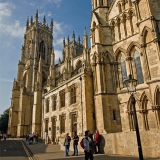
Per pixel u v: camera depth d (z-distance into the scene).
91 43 36.66
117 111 30.38
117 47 33.34
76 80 40.59
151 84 24.75
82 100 36.78
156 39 25.08
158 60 24.48
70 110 41.34
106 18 36.56
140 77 28.83
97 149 22.73
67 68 73.44
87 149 13.99
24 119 89.38
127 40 31.92
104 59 33.44
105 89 31.42
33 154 25.44
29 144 45.56
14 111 100.94
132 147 18.55
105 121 29.38
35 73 100.75
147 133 17.27
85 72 37.47
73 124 39.91
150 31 26.19
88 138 14.56
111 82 32.22
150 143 16.88
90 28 37.91
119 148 20.09
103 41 34.66
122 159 16.41
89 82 37.47
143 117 26.42
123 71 31.98
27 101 93.81
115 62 33.09
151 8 27.19
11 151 29.81
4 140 65.00
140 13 28.25
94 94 34.34
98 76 32.31
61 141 31.53
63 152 26.77
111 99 31.03
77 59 82.62
